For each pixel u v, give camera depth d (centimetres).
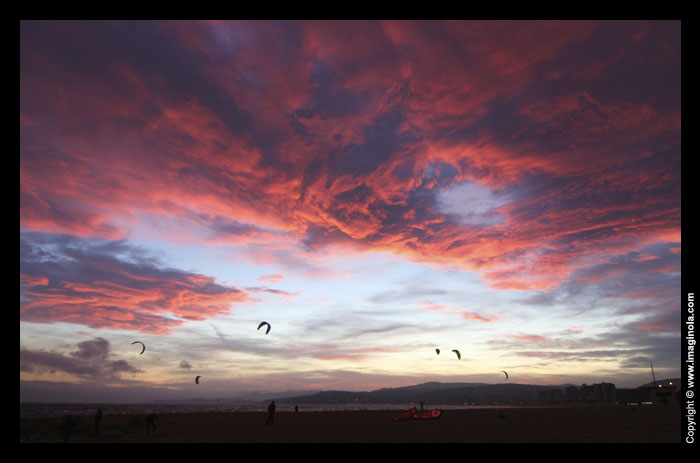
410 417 3588
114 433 2630
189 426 3219
